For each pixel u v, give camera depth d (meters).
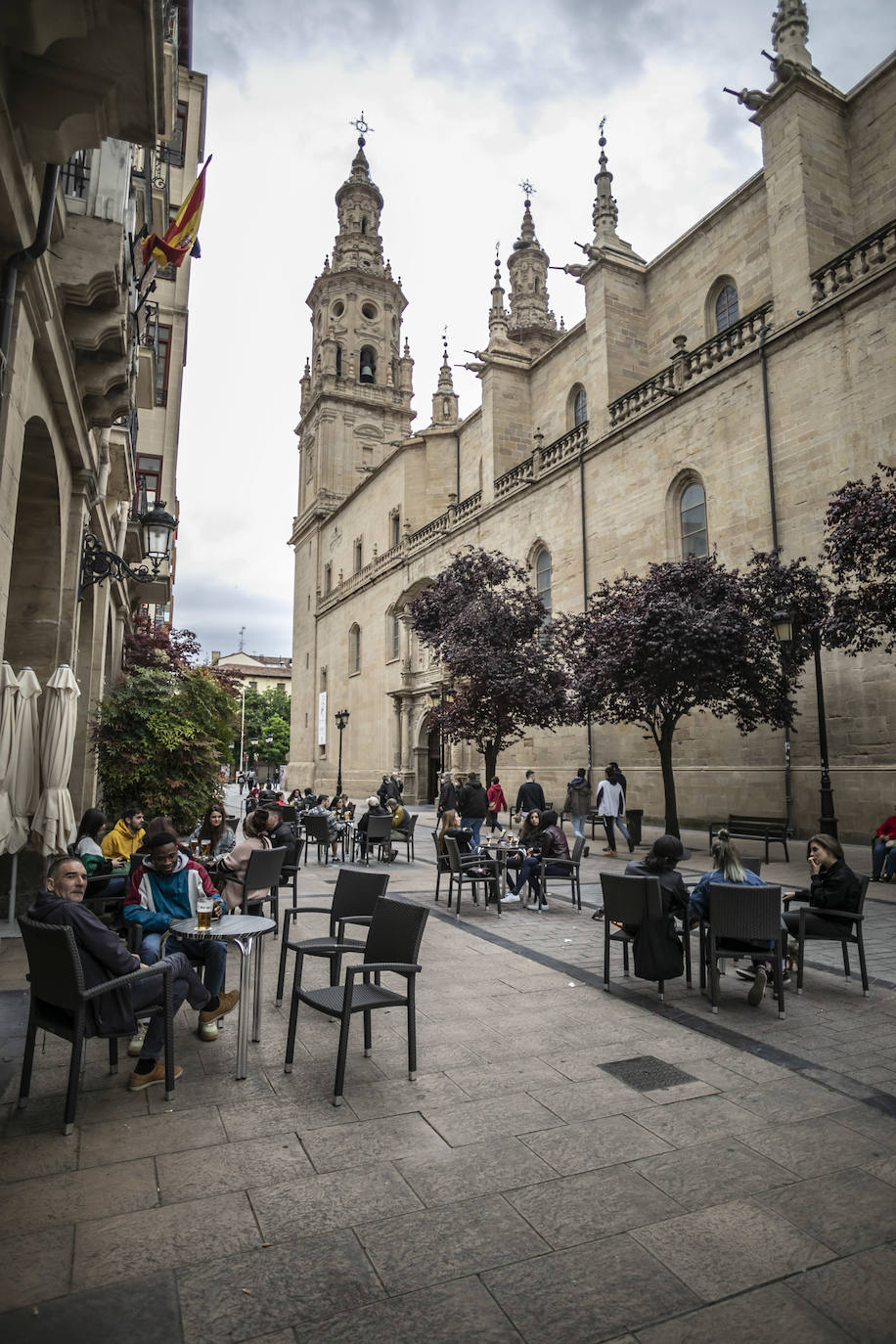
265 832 7.93
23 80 5.07
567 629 19.42
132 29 4.81
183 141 23.09
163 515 12.10
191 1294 2.72
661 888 6.74
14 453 5.93
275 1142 3.87
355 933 8.65
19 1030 5.42
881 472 16.22
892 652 14.22
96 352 8.16
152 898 5.65
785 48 20.42
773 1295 2.76
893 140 19.27
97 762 12.98
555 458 27.66
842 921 6.69
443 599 21.72
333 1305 2.69
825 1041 5.38
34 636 8.61
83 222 7.08
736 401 19.97
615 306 26.53
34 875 8.96
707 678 14.45
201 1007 4.99
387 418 59.12
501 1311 2.67
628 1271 2.89
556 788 25.89
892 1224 3.21
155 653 21.50
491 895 10.66
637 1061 4.98
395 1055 5.08
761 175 22.81
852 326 17.05
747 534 19.42
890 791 15.44
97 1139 3.88
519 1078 4.71
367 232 61.12
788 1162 3.71
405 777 38.69
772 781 18.19
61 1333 2.50
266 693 99.00
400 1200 3.35
